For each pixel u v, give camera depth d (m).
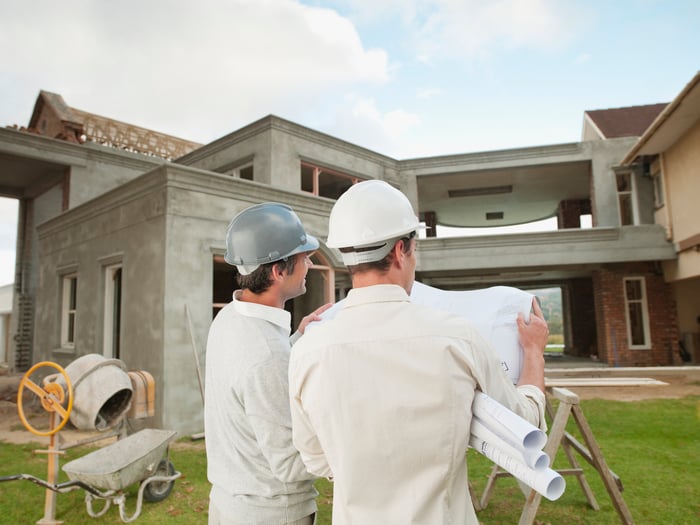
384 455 1.01
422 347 1.03
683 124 10.54
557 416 2.86
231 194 7.63
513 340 1.54
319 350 1.10
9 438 6.78
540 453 0.93
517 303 1.60
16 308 15.17
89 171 13.64
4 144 12.19
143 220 7.24
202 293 7.02
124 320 7.34
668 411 7.10
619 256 12.62
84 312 8.74
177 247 6.82
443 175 15.30
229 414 1.45
